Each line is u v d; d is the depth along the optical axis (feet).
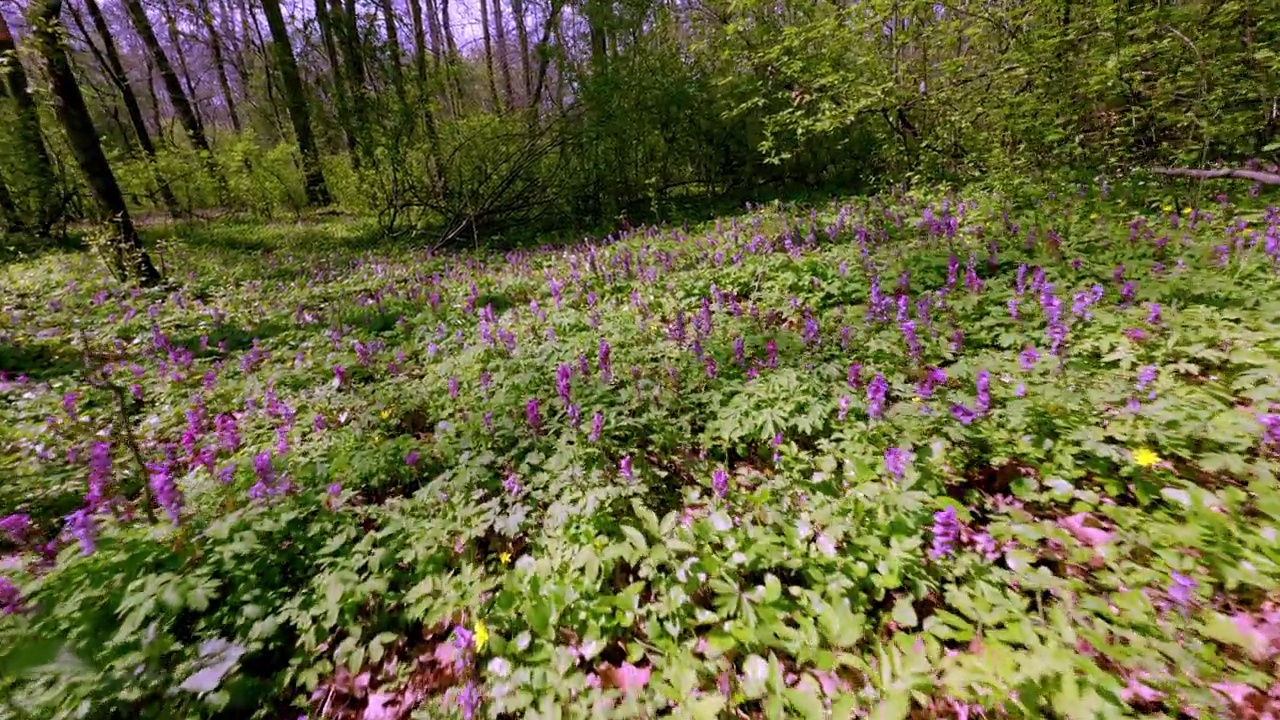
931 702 8.13
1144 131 30.89
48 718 8.02
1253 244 19.43
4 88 45.75
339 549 11.35
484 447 14.10
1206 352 13.76
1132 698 7.73
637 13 44.42
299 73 58.18
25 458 15.51
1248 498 10.32
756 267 23.75
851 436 12.98
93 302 29.14
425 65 45.11
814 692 8.30
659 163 49.08
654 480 12.82
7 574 10.37
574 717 8.34
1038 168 30.12
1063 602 9.04
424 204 47.06
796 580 10.32
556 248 38.47
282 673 9.40
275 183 64.44
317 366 20.54
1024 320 16.98
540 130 45.62
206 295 31.91
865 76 34.71
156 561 10.68
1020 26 29.84
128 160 57.41
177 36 77.00
